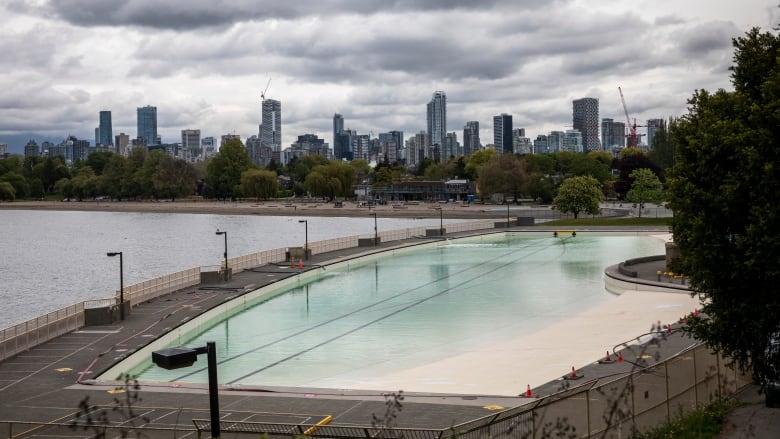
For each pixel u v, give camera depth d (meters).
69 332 65.00
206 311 75.19
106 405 43.53
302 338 68.38
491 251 140.38
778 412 33.41
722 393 37.09
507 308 81.25
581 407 33.62
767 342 36.91
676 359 34.94
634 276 90.12
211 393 27.02
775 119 34.22
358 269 118.25
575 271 110.62
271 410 42.25
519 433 30.31
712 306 38.12
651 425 31.83
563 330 66.94
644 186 193.38
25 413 42.47
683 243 39.03
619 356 51.09
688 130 39.06
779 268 33.06
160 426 38.81
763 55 37.28
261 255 114.62
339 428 34.84
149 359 60.38
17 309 114.94
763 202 34.19
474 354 59.03
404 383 50.62
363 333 70.00
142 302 80.12
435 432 33.38
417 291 95.12
